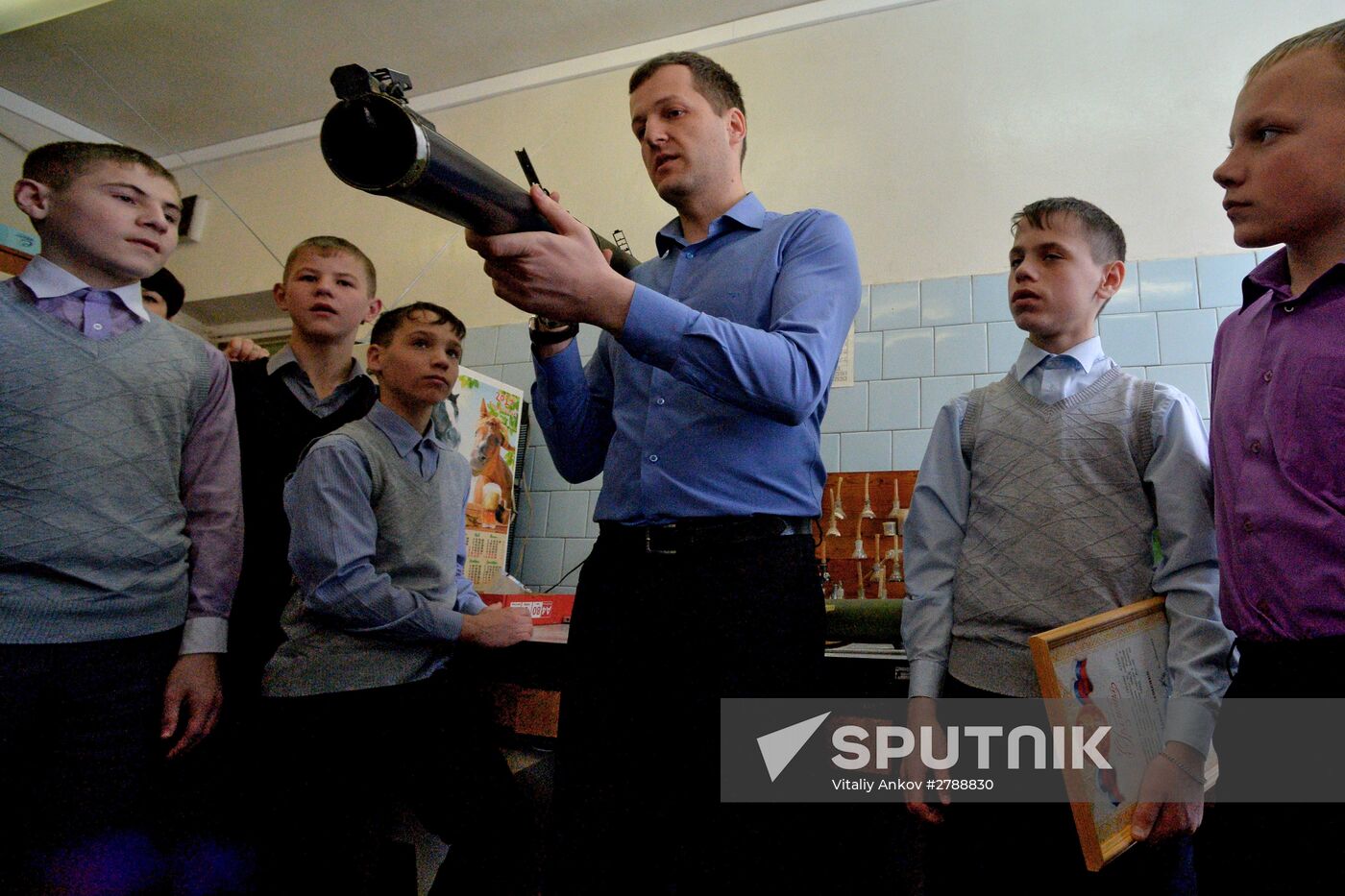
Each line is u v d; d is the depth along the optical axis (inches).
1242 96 32.3
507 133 118.3
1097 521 40.9
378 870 53.9
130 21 111.0
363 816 50.0
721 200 37.3
